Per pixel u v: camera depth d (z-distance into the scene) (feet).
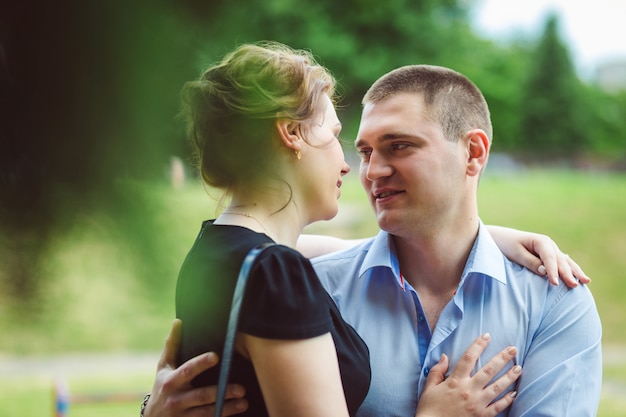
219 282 4.10
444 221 6.07
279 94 4.23
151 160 1.41
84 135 1.38
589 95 117.08
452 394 5.44
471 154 6.18
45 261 1.28
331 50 59.31
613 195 63.10
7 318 1.27
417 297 6.05
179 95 1.43
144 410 4.57
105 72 1.39
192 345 4.27
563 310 5.92
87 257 1.29
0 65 1.39
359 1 61.57
